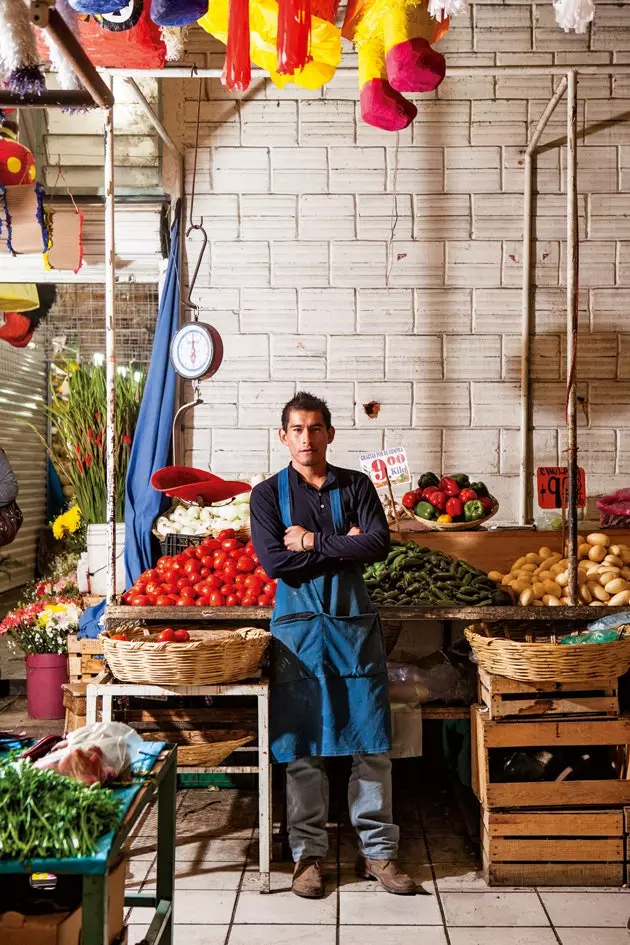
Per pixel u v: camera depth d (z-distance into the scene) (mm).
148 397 4973
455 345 5344
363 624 3525
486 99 5320
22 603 5348
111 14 2709
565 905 3322
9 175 4359
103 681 3701
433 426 5352
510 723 3537
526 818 3486
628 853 3477
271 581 4102
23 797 1858
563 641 3674
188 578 4195
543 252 5352
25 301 5359
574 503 4000
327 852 3795
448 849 3826
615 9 5324
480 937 3080
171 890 2543
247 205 5336
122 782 2195
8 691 5645
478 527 4887
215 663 3496
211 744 3596
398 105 3188
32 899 2059
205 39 5332
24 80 2361
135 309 6348
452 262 5340
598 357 5344
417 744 3924
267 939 3066
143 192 5273
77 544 5613
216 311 5344
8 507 5102
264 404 5348
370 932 3117
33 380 8172
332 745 3449
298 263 5336
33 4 2152
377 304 5344
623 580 4223
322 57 3057
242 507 4730
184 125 5336
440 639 4691
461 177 5332
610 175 5336
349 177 5340
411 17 2973
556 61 5336
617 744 3572
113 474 4051
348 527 3572
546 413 5355
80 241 4527
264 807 3465
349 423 5355
